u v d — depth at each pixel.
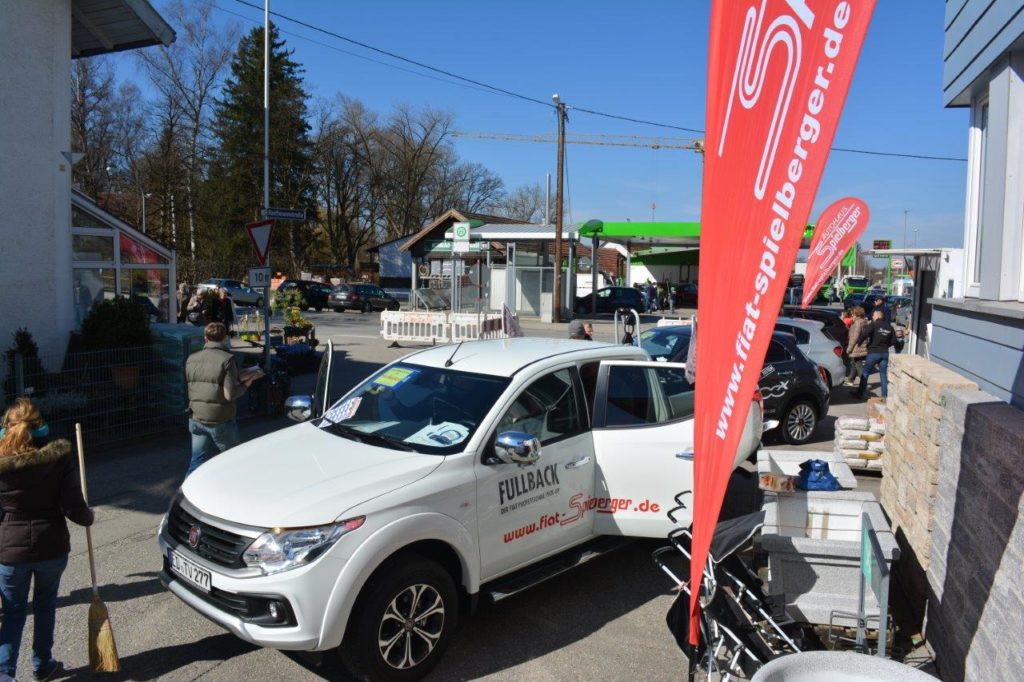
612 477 4.96
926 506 4.38
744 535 3.88
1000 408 3.63
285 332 16.62
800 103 2.06
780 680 2.41
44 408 7.73
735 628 3.56
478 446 4.22
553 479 4.62
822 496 4.85
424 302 30.80
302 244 54.22
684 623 3.76
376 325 27.88
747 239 2.35
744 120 2.35
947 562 3.93
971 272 5.39
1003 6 4.40
